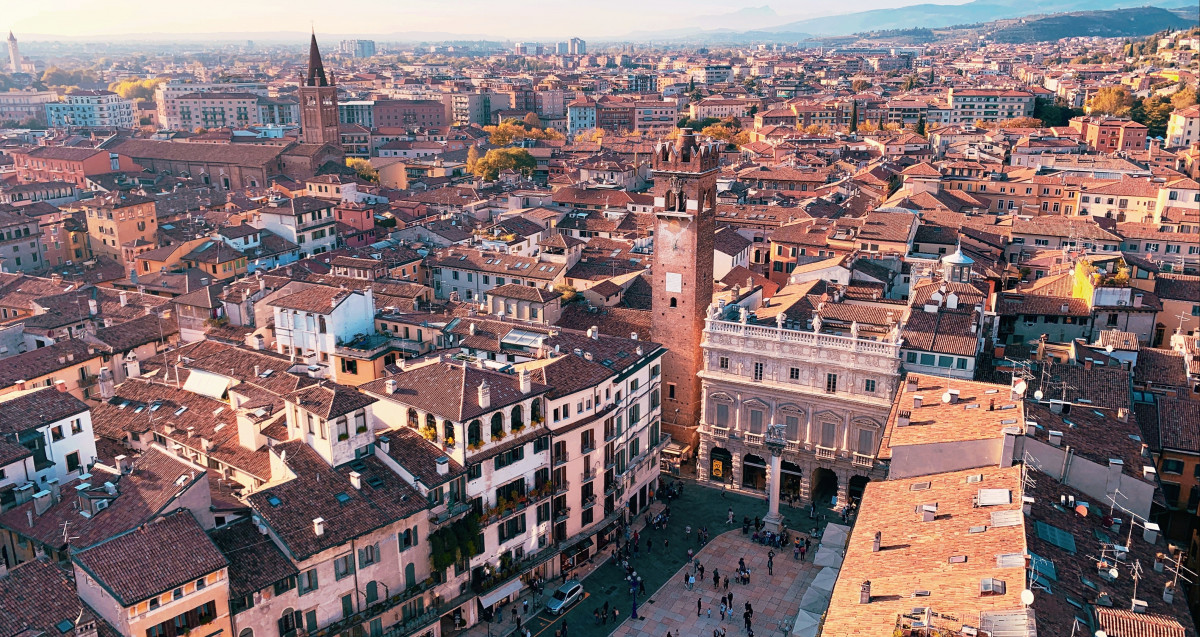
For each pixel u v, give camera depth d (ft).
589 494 320.91
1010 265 521.65
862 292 420.77
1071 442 238.89
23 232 627.87
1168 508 230.89
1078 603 180.96
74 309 439.63
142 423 318.45
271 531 237.66
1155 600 191.21
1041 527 205.16
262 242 603.67
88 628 201.57
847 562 215.72
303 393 270.67
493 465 282.77
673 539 336.70
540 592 301.43
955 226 563.07
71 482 258.37
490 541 285.23
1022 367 310.24
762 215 644.69
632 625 285.84
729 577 312.09
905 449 245.86
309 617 241.14
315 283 437.58
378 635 255.70
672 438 401.90
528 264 517.14
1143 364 332.60
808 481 356.59
